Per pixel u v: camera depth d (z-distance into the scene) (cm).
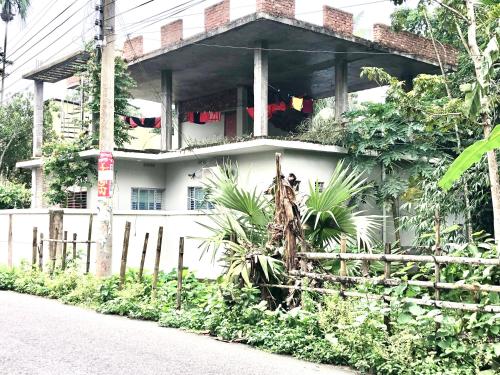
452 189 1069
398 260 590
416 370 521
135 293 909
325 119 1644
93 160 1650
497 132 405
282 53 1514
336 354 586
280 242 748
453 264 564
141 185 1683
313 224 768
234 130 1933
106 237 1063
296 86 1980
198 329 758
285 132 1936
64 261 1132
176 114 2186
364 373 555
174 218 1409
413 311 550
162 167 1730
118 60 1681
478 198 1094
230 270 741
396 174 1427
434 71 1712
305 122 1670
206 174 1537
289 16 1277
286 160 1345
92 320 827
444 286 545
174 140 2227
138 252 1379
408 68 1678
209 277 1288
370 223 771
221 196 793
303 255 707
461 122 1024
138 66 1667
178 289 851
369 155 1410
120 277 962
